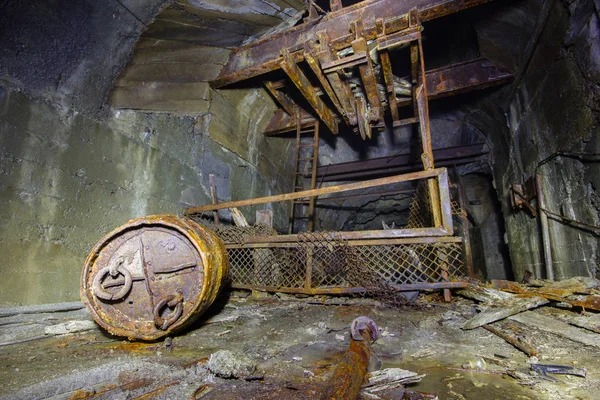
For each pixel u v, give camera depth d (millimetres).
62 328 2799
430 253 3797
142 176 4707
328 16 4277
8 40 3062
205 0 3496
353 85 5324
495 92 6125
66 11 3197
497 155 7172
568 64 3889
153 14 3551
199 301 2584
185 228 2766
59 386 1636
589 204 3717
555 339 2406
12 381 1702
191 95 5164
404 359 2098
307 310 3689
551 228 4664
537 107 4871
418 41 4102
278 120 7293
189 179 5516
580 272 3957
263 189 7465
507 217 6773
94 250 2750
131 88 4410
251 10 3955
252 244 4570
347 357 1747
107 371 1850
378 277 3861
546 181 4762
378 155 8906
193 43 4281
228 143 6340
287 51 4473
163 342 2551
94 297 2684
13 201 3230
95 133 4125
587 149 3658
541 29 4273
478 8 4598
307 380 1758
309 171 9219
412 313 3393
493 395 1583
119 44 3807
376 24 3941
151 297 2670
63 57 3518
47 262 3475
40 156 3496
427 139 4180
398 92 5688
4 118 3199
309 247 4227
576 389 1620
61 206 3662
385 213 10984
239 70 4887
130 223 2799
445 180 3771
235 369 1793
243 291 4742
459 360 2072
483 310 3135
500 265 8430
